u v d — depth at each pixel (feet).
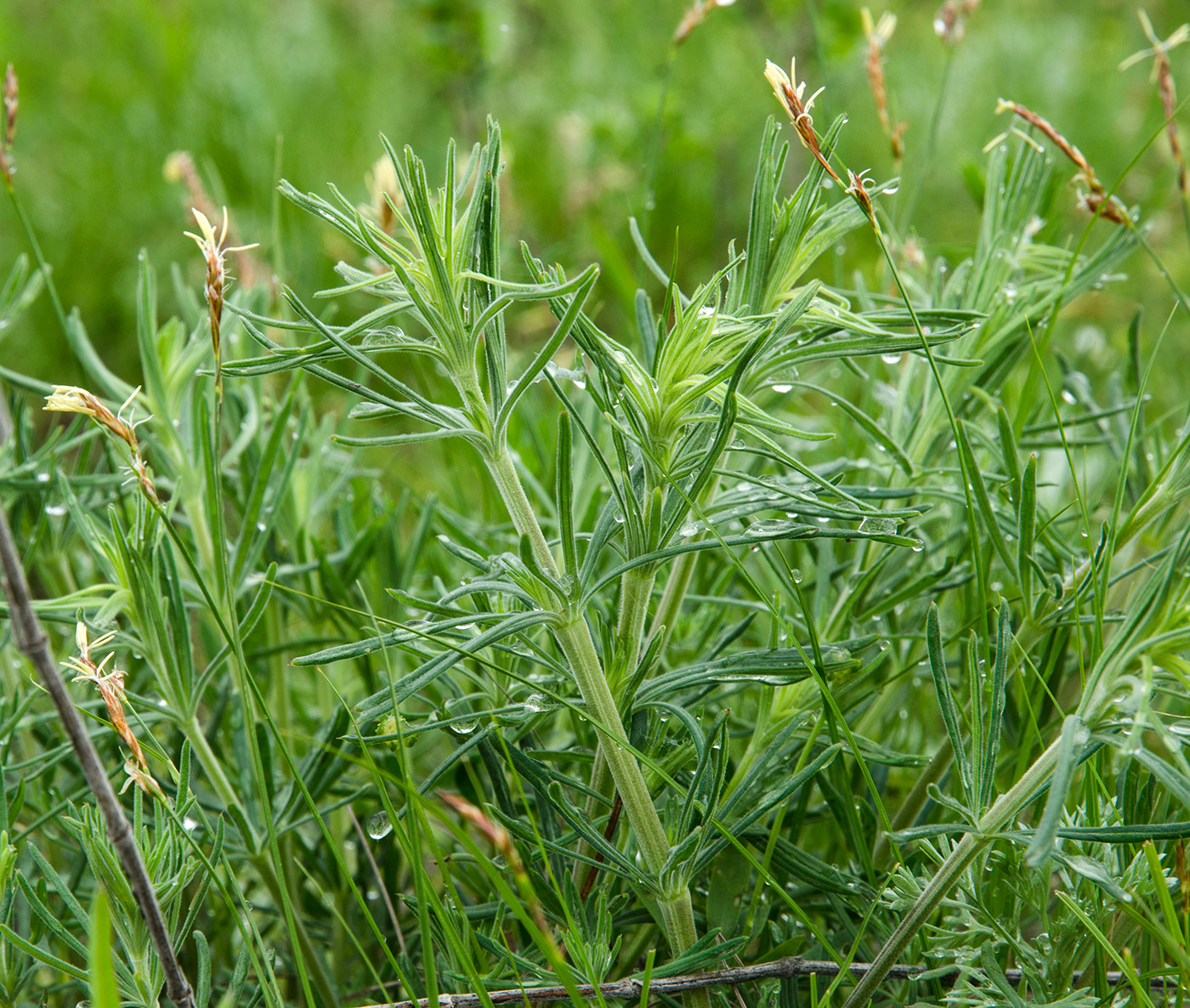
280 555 3.50
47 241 6.51
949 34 3.71
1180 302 3.39
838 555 3.52
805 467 2.94
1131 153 6.80
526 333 4.97
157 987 2.93
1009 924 3.01
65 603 3.09
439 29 5.80
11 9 9.01
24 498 3.46
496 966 3.01
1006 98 7.33
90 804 2.96
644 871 3.01
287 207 6.11
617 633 2.98
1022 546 3.09
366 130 7.56
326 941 3.35
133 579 3.09
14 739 3.41
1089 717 2.82
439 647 3.14
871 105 7.26
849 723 3.32
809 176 2.97
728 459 3.57
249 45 8.23
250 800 3.23
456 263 2.89
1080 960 3.04
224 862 3.03
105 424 2.93
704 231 6.61
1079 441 3.41
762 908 3.14
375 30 9.21
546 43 8.63
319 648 3.39
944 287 3.51
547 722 3.41
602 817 3.12
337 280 5.72
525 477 3.52
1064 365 3.57
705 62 7.66
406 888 3.42
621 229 5.85
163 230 6.73
